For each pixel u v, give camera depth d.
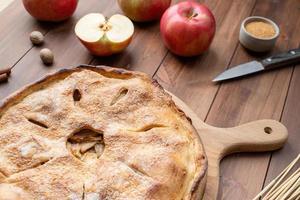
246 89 0.74
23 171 0.56
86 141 0.60
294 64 0.79
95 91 0.63
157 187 0.55
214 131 0.67
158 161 0.57
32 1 0.78
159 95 0.64
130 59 0.77
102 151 0.59
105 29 0.74
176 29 0.74
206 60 0.78
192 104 0.72
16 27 0.80
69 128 0.60
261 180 0.65
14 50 0.76
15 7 0.83
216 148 0.65
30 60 0.75
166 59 0.78
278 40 0.82
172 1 0.88
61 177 0.56
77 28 0.75
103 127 0.60
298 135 0.69
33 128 0.59
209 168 0.64
